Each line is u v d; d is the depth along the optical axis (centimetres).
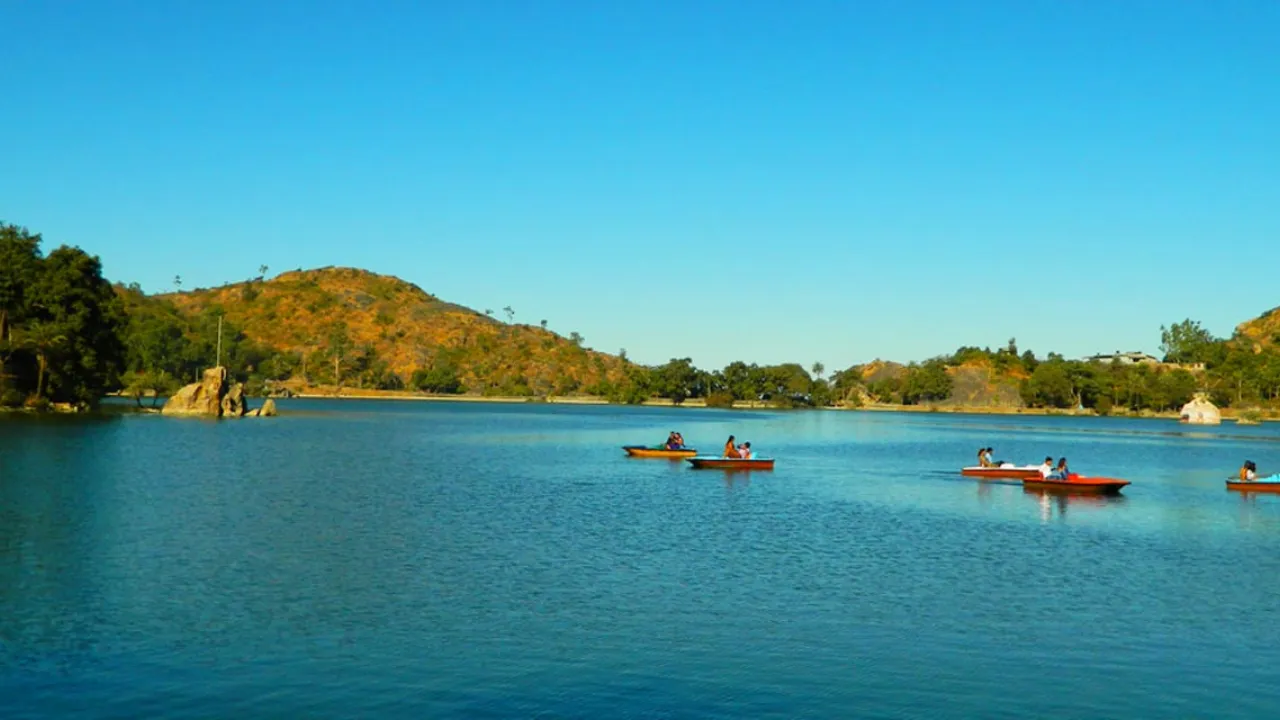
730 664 2378
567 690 2180
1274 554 3969
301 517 4444
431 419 16700
